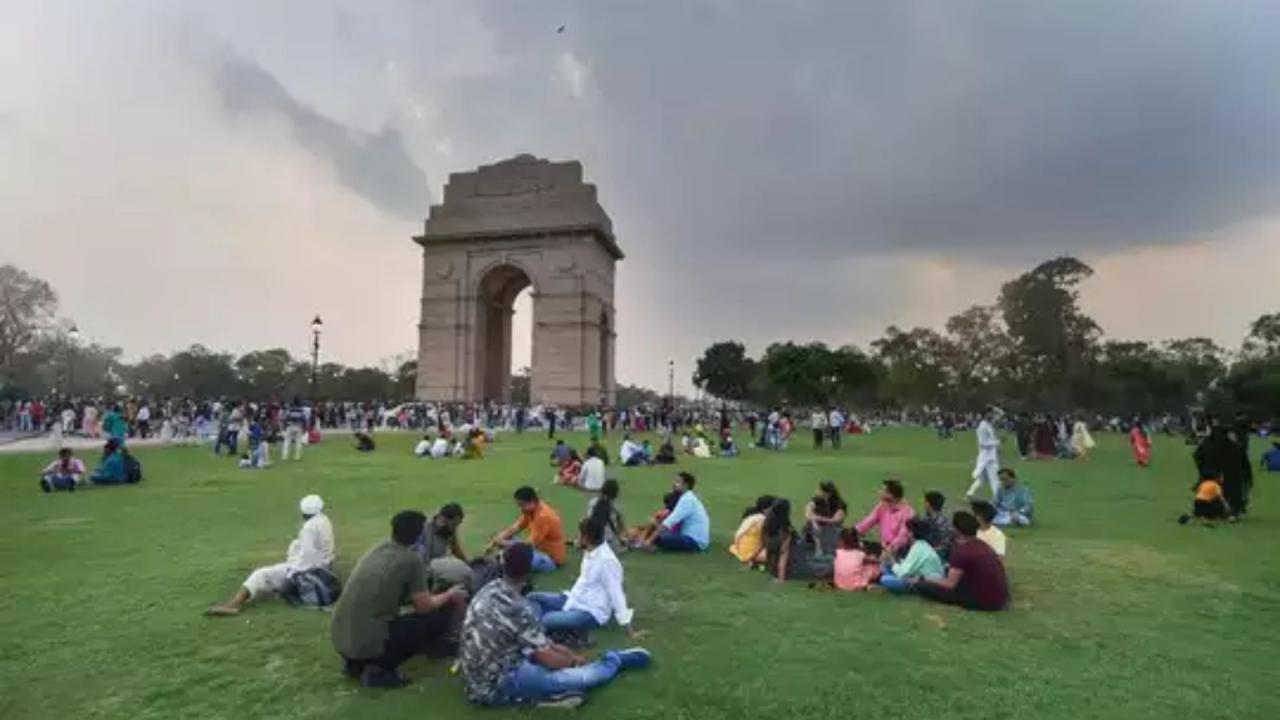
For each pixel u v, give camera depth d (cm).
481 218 7600
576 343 7250
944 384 11444
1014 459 3616
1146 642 802
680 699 641
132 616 866
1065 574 1120
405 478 2395
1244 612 921
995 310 9912
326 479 2353
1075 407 9156
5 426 5581
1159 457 3822
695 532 1284
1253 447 4978
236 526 1485
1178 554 1275
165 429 4238
